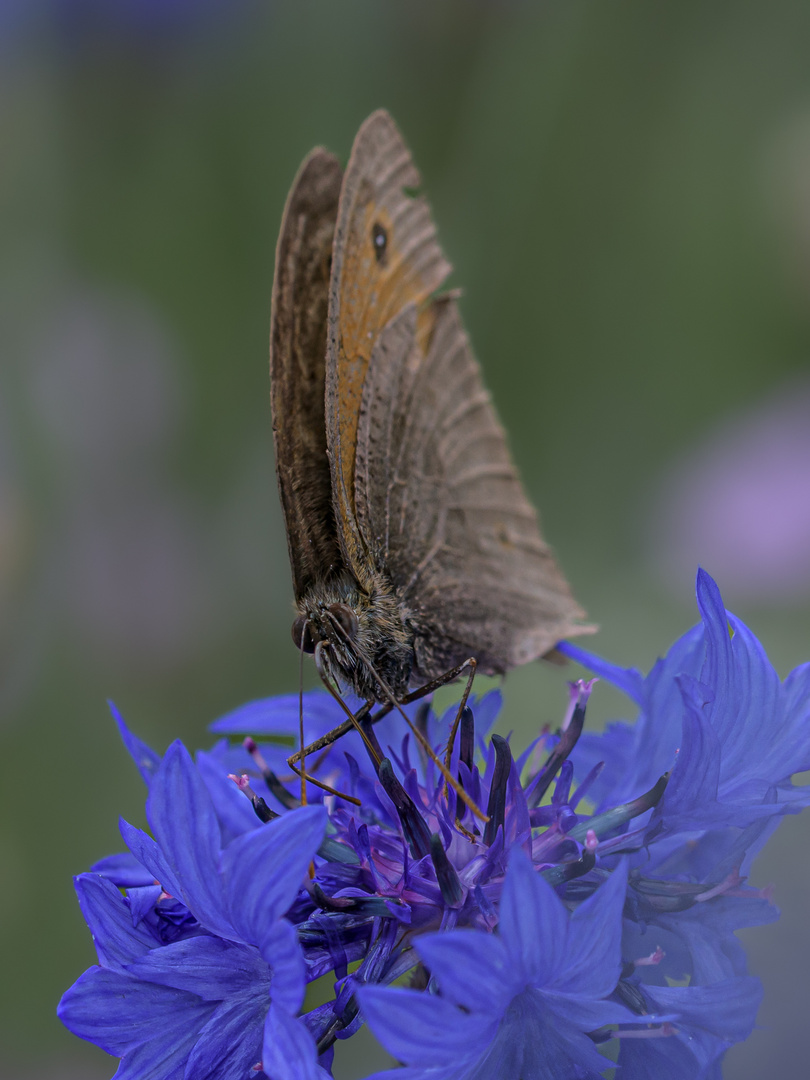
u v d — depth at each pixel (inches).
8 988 9.3
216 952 7.4
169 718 9.7
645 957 7.5
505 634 8.3
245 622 9.8
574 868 7.5
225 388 9.9
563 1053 7.3
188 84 10.0
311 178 8.0
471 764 7.8
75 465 9.6
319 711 8.2
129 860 7.8
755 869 7.5
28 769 9.5
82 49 9.9
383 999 7.1
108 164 10.0
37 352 9.7
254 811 7.7
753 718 7.5
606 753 8.0
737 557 9.8
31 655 9.5
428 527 8.2
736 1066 7.4
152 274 10.0
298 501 7.9
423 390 8.2
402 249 8.2
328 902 7.6
